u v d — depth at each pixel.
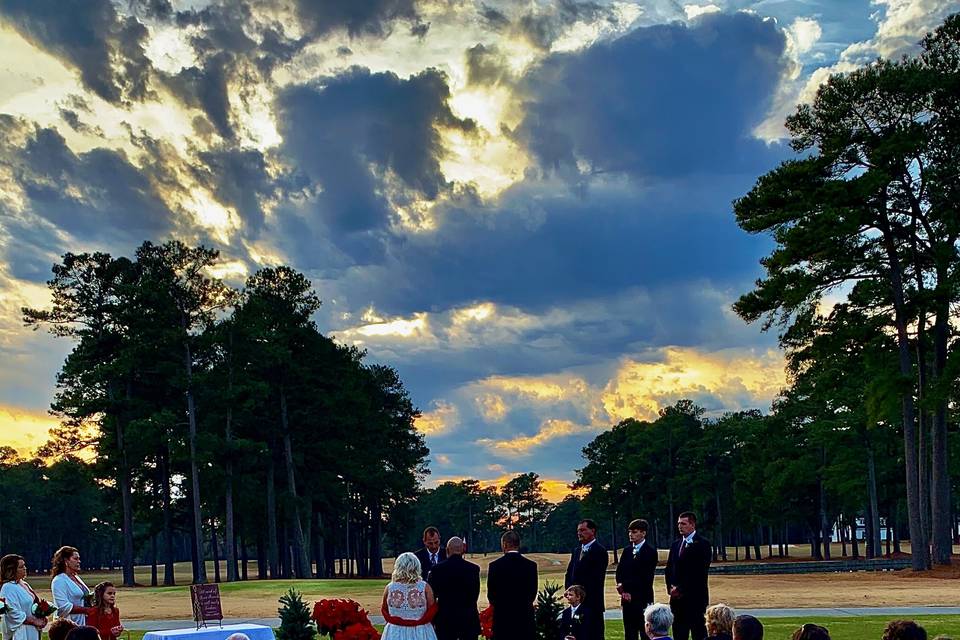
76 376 73.62
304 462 83.69
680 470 115.88
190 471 74.75
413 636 14.07
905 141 48.81
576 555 15.77
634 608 16.30
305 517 83.25
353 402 82.75
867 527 97.19
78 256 73.31
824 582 46.41
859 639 21.19
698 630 16.12
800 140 53.06
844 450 83.31
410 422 110.31
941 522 52.16
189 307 72.88
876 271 52.00
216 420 72.69
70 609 14.62
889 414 51.47
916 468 51.81
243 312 73.19
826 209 49.81
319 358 79.38
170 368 71.50
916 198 51.44
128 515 74.69
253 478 75.94
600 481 120.88
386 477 102.62
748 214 52.34
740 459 110.94
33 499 140.88
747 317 52.69
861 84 50.84
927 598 34.81
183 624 30.42
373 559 110.06
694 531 16.42
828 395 81.12
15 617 14.25
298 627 15.41
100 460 75.00
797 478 88.50
